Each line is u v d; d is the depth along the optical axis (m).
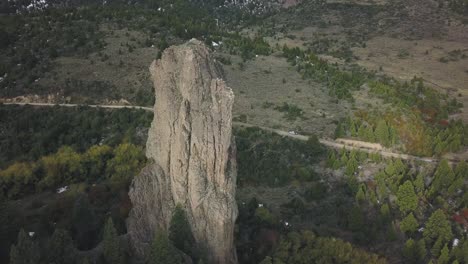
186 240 67.56
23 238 62.28
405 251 93.19
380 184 110.56
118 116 133.50
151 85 150.75
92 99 145.62
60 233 67.56
